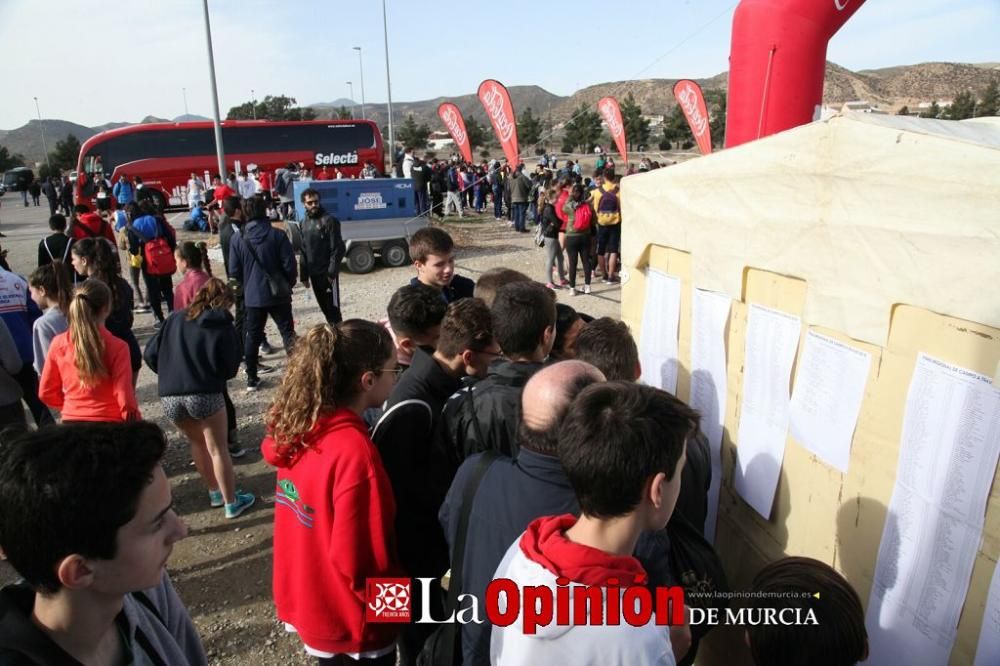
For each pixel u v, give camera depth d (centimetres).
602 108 1848
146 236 819
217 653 311
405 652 240
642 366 290
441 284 360
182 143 2455
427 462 230
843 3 266
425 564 233
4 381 393
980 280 127
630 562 124
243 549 390
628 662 115
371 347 204
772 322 196
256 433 544
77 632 112
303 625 208
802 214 177
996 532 130
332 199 1230
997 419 127
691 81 1220
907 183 143
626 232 292
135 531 112
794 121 283
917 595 151
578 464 123
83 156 2361
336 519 192
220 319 383
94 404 333
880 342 154
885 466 158
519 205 1720
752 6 282
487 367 248
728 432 227
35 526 104
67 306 392
